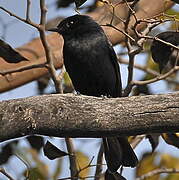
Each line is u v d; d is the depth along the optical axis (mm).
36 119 8438
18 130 8469
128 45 10852
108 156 10742
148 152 13258
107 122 8406
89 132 8477
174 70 11281
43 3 10359
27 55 12484
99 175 11633
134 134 8516
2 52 11000
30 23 10281
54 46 12719
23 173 11883
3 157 12070
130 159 10742
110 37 12719
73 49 11797
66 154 10555
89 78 12016
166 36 10672
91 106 8461
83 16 12125
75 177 10312
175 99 8336
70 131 8477
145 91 12297
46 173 12156
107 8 12188
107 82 12102
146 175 12102
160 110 8320
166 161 13164
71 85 13773
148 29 10703
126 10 12664
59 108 8445
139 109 8375
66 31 12031
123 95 11359
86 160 12656
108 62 11953
